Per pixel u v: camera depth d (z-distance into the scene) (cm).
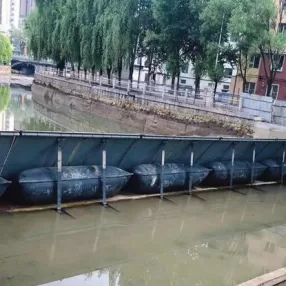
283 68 3297
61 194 797
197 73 2759
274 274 534
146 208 891
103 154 858
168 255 663
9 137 731
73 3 3669
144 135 921
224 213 939
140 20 2992
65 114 3328
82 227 741
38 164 812
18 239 656
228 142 1127
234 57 2638
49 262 591
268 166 1282
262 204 1054
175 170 1003
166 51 2927
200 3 2686
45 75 4672
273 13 2284
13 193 773
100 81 3344
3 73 7712
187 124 2272
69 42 3684
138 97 2756
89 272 576
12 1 13912
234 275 609
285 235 830
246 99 2122
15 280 525
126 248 677
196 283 571
